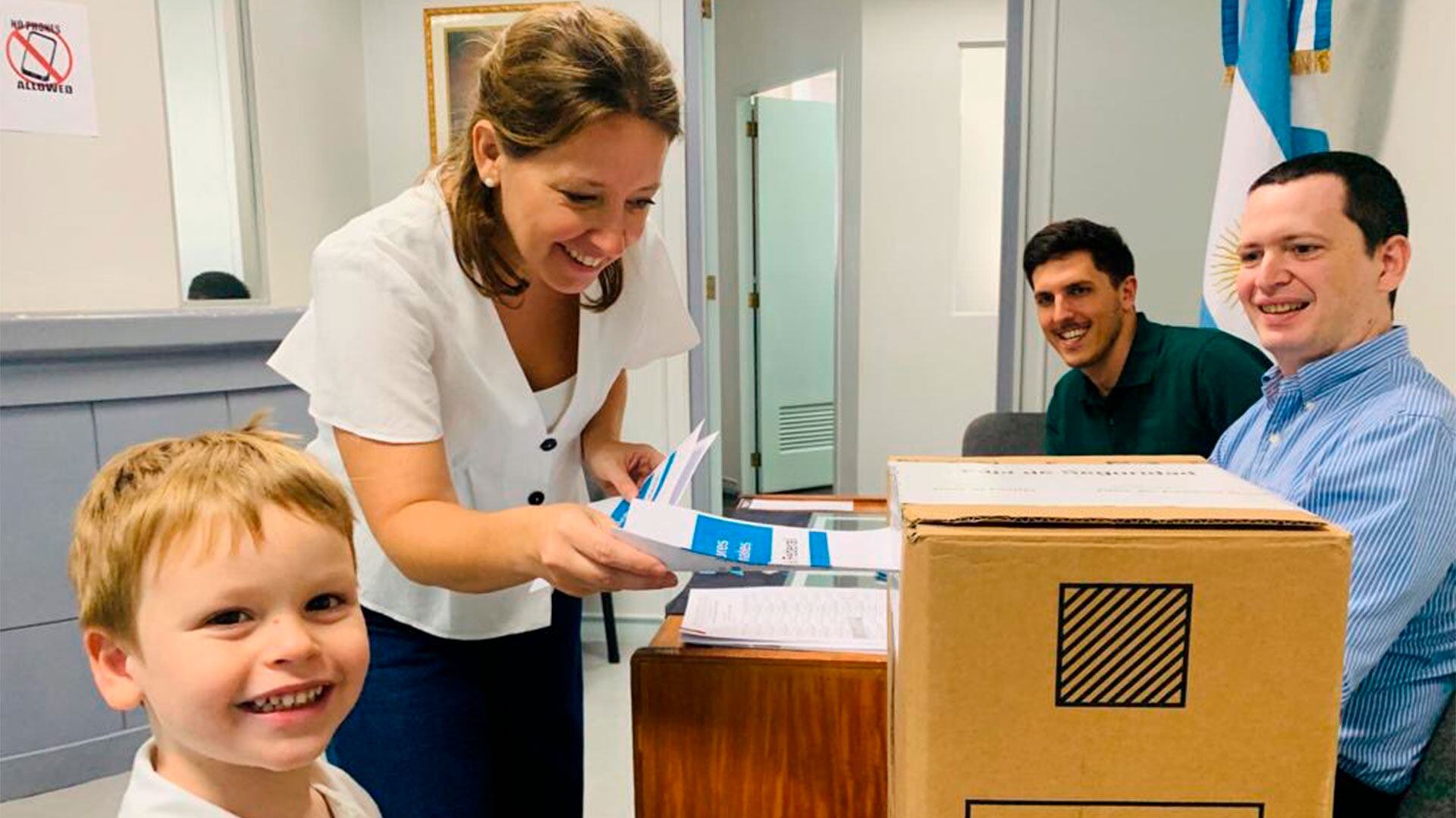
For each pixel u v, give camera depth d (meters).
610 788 2.13
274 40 2.62
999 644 0.54
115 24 2.32
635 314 1.15
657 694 1.02
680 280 2.90
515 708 1.17
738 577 1.33
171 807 0.76
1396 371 1.07
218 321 2.31
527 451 1.10
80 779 2.23
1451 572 0.98
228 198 2.56
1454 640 0.99
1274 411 1.18
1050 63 2.47
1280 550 0.52
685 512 0.79
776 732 1.01
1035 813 0.56
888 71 4.05
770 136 4.71
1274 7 1.76
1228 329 1.87
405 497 0.90
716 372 3.15
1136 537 0.53
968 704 0.55
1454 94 1.40
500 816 1.17
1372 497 0.97
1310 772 0.54
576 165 0.82
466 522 0.86
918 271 4.16
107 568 0.75
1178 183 2.45
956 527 0.55
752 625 1.09
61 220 2.26
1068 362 1.86
